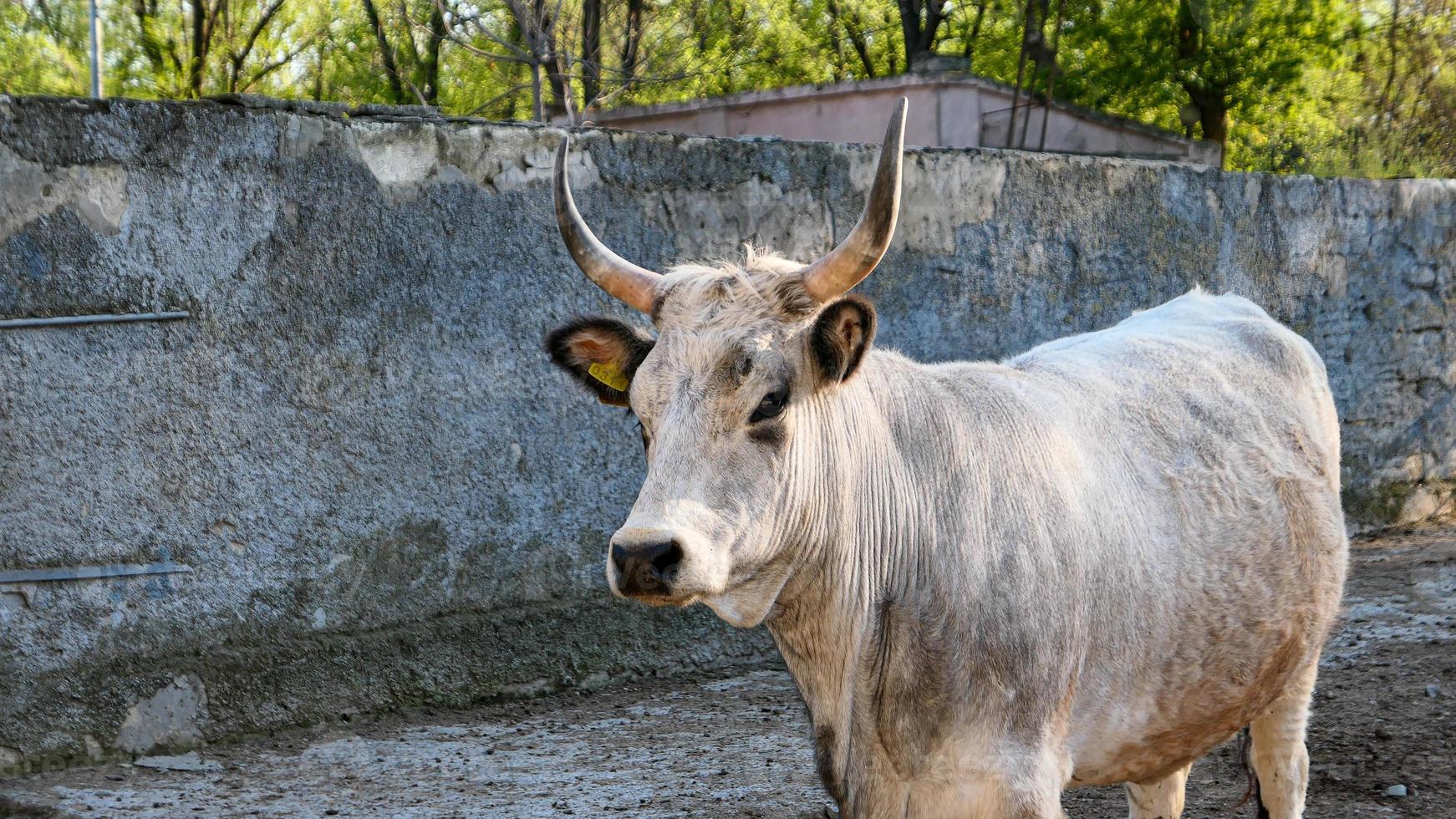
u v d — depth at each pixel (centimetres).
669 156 723
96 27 976
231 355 608
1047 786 335
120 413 584
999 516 343
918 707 334
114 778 564
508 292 683
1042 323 853
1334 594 432
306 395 627
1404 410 1078
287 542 625
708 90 2355
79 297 574
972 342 821
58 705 573
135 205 584
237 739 613
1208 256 936
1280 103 2145
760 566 324
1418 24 1878
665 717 662
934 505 344
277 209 616
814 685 353
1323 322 1017
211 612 607
